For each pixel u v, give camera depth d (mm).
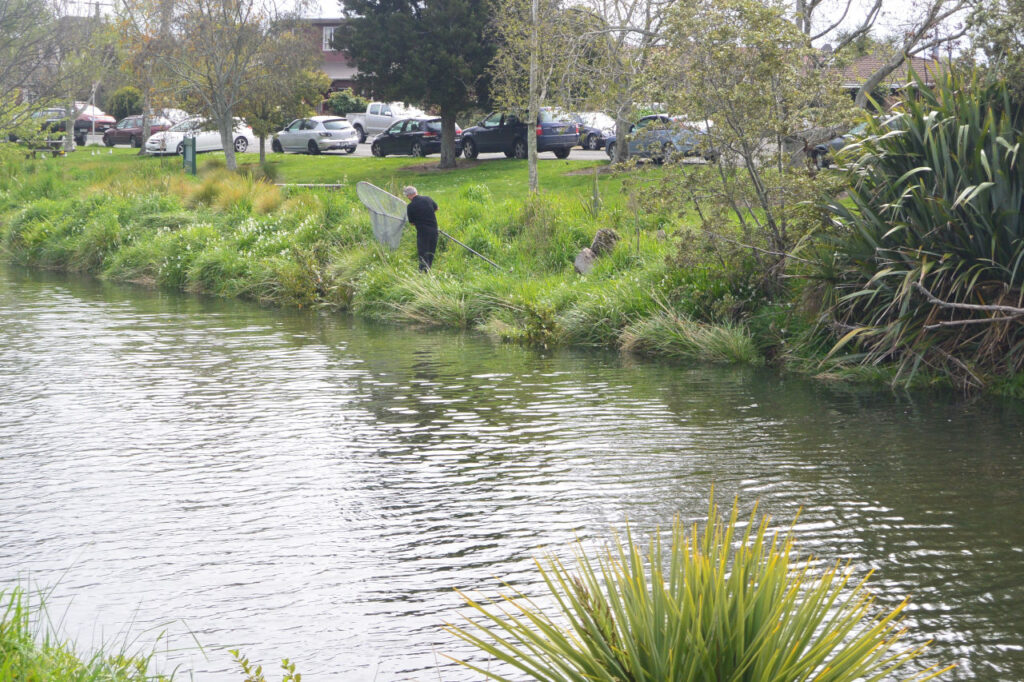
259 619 6617
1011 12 14594
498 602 6840
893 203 14281
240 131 57750
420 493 9273
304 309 22453
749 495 9094
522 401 13023
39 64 50688
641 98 16859
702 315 16938
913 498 8945
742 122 15922
